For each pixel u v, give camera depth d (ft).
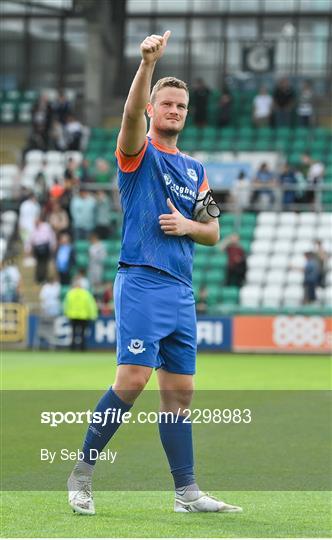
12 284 205.98
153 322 49.62
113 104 271.08
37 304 216.54
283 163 239.71
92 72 264.52
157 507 52.19
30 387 116.47
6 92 270.46
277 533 45.11
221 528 46.21
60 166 244.01
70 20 278.05
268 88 269.64
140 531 45.34
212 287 212.43
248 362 168.86
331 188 220.43
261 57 269.64
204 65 273.54
